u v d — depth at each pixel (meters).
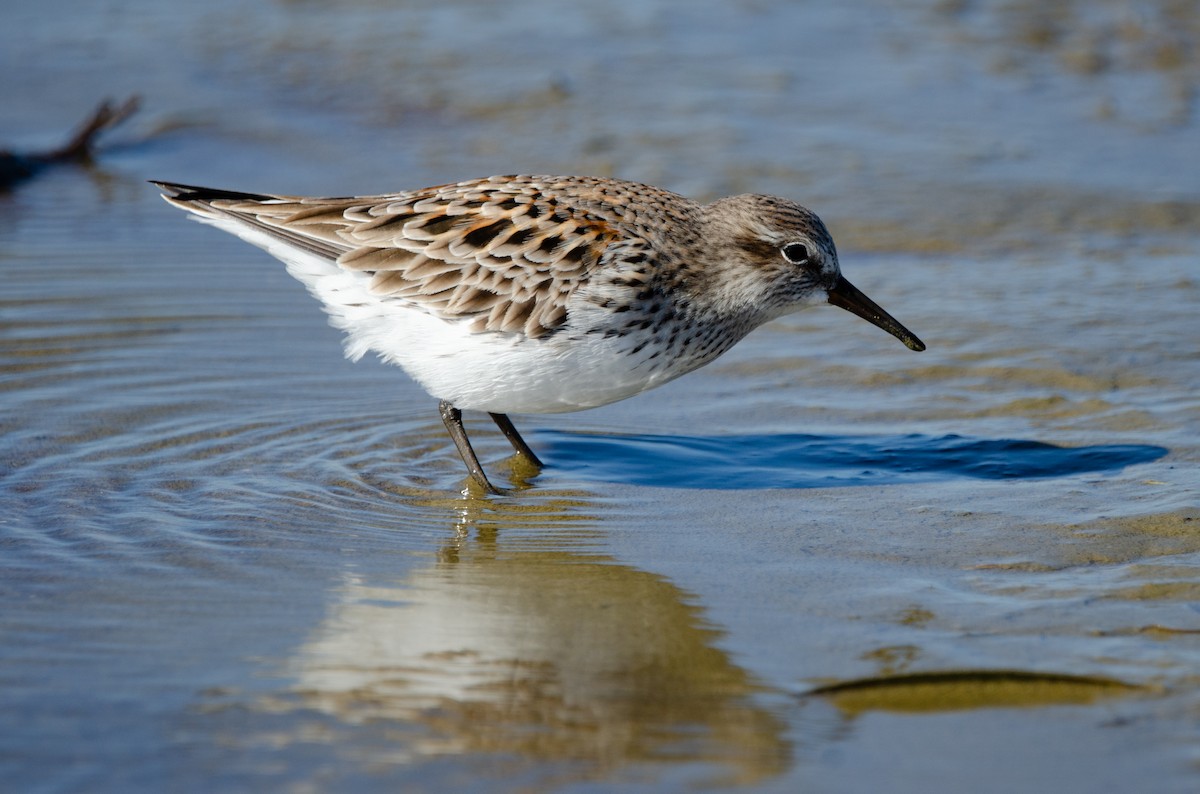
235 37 27.44
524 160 21.38
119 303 16.44
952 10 27.86
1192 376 13.99
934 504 11.37
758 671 8.52
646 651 8.83
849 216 19.33
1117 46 25.78
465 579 10.03
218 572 10.06
